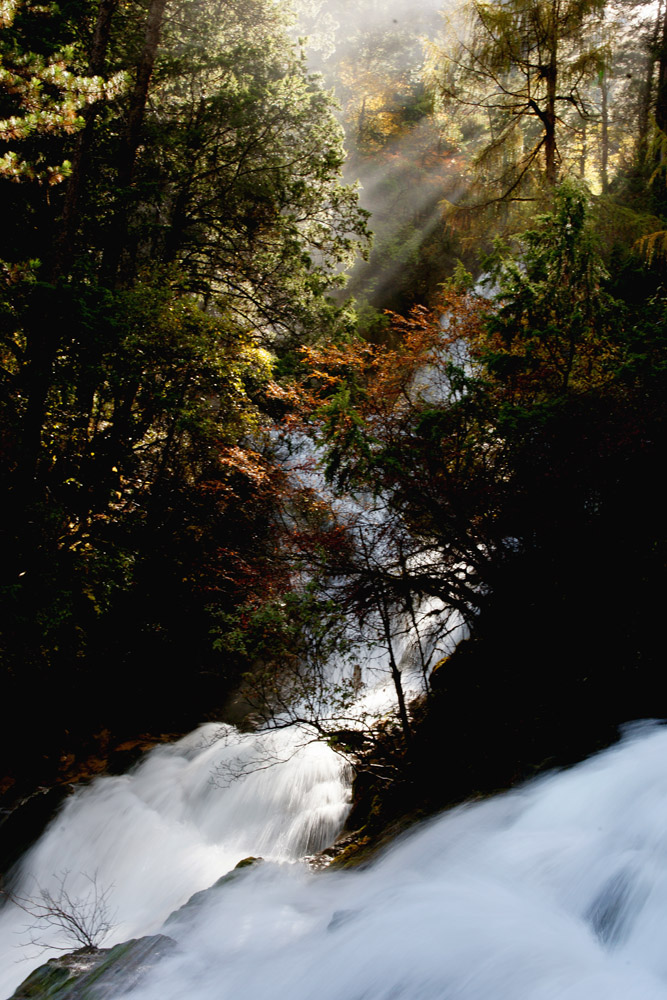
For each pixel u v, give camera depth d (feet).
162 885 29.71
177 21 54.60
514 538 25.59
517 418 23.65
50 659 39.73
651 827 16.62
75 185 36.29
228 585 35.99
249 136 50.52
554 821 19.06
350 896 20.44
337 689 29.01
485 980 14.25
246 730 40.86
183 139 49.88
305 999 15.44
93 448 39.91
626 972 13.74
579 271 26.25
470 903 17.06
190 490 39.47
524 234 28.09
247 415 38.81
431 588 27.71
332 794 31.86
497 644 27.20
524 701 24.68
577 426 23.11
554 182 43.21
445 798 23.27
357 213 56.24
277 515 31.04
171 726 44.68
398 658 36.35
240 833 32.35
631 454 22.58
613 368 24.35
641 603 22.91
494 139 48.60
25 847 34.27
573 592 24.16
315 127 52.39
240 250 54.29
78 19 43.19
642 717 21.56
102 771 40.04
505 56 43.75
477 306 29.07
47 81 31.91
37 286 33.91
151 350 37.86
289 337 52.90
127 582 40.86
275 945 18.12
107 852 32.55
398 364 29.12
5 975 25.20
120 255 47.01
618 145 86.74
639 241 33.76
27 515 34.06
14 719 40.81
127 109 50.80
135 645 45.34
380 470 26.05
